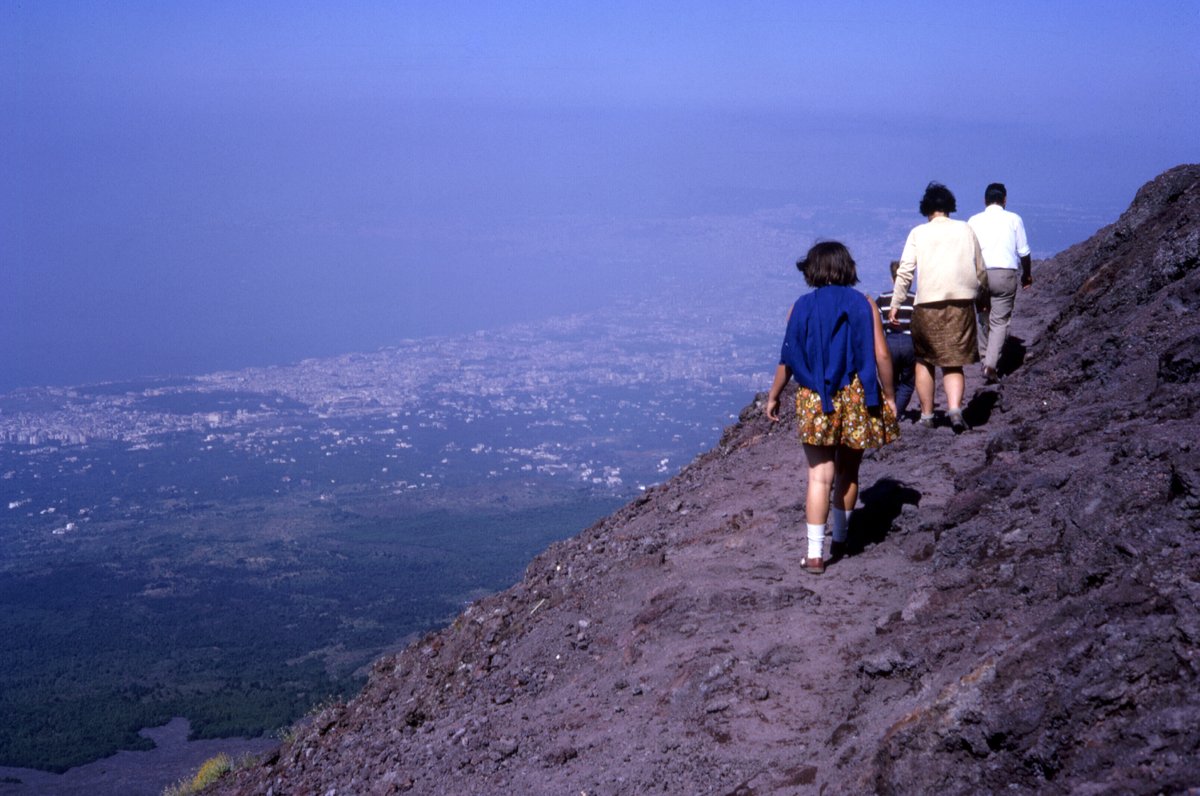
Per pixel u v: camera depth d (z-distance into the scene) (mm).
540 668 6227
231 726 132125
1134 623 2939
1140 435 4602
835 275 5930
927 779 3100
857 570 5852
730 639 5289
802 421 5863
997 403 8211
